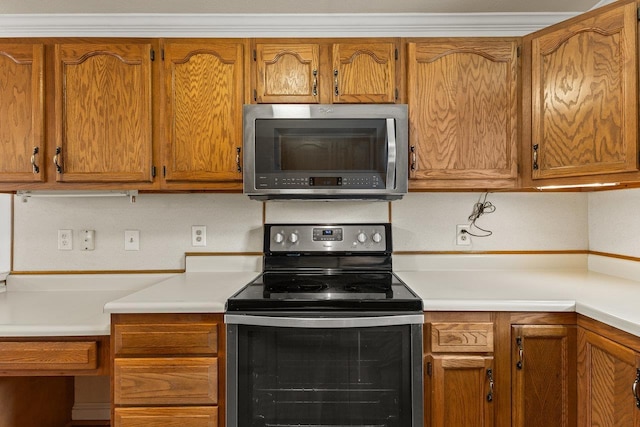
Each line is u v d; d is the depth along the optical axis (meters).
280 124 1.68
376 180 1.68
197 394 1.39
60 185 1.72
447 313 1.41
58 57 1.71
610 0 1.75
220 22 1.89
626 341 1.15
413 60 1.74
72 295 1.94
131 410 1.38
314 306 1.39
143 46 1.72
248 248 2.07
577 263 2.06
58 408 2.06
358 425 1.39
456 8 1.84
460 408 1.40
